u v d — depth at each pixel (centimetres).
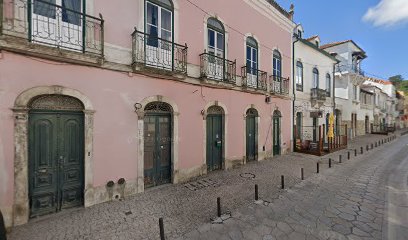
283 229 421
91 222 444
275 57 1135
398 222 449
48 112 472
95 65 514
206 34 775
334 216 474
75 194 509
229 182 709
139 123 599
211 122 838
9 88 412
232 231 413
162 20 653
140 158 602
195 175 755
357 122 2259
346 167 922
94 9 518
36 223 437
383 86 3459
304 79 1366
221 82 806
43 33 456
